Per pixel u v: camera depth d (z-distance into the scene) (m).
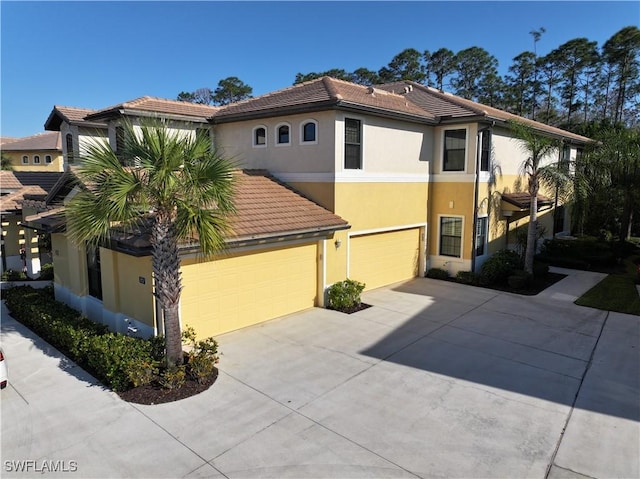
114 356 8.74
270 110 15.38
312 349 10.91
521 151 21.14
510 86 63.00
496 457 6.75
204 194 8.10
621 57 53.34
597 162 22.92
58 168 42.78
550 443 7.14
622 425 7.69
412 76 64.12
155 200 8.12
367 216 15.75
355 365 10.01
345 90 16.14
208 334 11.55
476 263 18.52
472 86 65.56
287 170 15.73
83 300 13.02
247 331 12.09
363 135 15.16
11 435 7.22
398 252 17.78
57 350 10.75
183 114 17.11
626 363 10.31
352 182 14.95
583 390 8.96
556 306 14.89
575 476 6.36
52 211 14.09
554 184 18.47
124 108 15.73
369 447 6.95
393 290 16.72
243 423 7.59
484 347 11.20
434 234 19.02
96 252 12.27
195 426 7.47
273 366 9.89
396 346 11.19
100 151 7.95
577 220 26.59
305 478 6.23
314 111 14.52
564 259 21.56
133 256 10.55
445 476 6.32
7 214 18.27
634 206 25.89
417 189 18.02
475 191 17.67
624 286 17.62
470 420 7.79
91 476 6.26
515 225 21.92
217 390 8.73
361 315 13.65
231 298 11.98
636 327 12.86
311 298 14.34
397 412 8.02
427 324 12.91
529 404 8.38
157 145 7.84
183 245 9.89
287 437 7.20
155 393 8.51
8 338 11.59
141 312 10.65
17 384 8.97
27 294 14.07
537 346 11.31
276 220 12.79
